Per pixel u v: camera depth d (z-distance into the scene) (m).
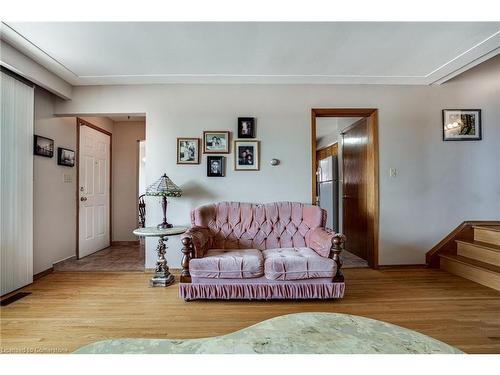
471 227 3.40
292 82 3.37
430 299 2.44
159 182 3.04
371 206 3.49
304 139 3.40
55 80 3.09
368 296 2.52
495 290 2.64
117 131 4.98
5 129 2.54
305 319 1.25
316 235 2.78
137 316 2.14
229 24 2.15
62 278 3.05
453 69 3.04
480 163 3.52
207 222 2.98
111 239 4.88
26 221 2.79
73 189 3.80
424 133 3.49
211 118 3.39
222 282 2.42
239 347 1.01
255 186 3.38
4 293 2.52
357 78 3.27
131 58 2.73
